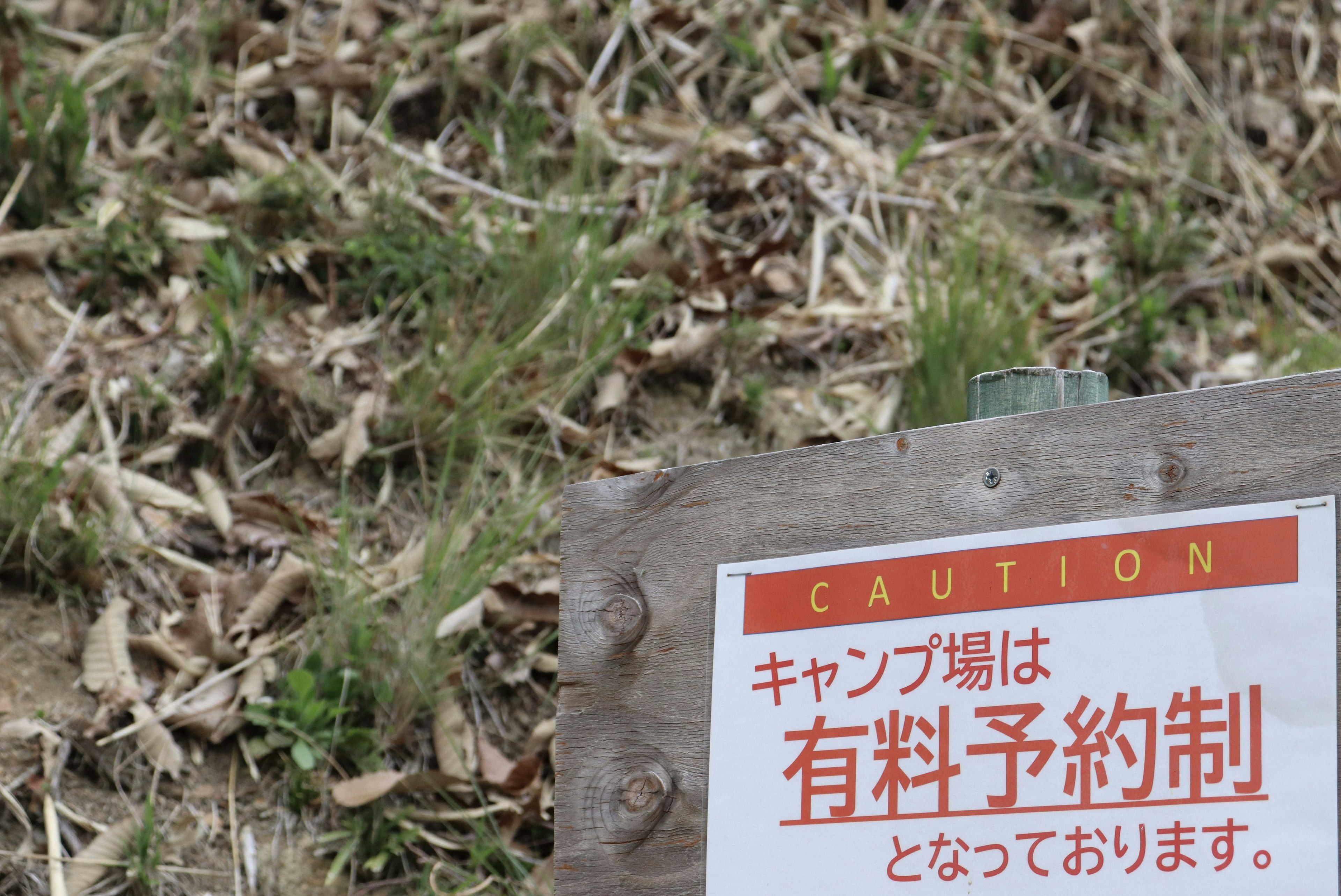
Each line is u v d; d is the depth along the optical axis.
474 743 2.65
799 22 4.36
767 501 1.49
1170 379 3.64
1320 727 1.16
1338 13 5.02
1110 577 1.29
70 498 2.85
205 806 2.51
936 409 3.22
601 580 1.56
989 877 1.24
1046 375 1.61
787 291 3.56
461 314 3.39
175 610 2.76
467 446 3.16
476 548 2.84
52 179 3.50
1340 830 1.13
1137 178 4.21
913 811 1.29
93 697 2.60
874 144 4.15
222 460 3.07
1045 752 1.26
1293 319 3.91
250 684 2.64
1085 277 3.82
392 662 2.68
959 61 4.42
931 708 1.32
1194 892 1.17
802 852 1.33
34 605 2.71
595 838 1.47
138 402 3.10
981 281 3.66
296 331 3.33
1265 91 4.65
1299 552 1.22
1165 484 1.30
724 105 4.16
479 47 4.12
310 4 4.25
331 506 3.06
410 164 3.77
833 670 1.38
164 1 4.12
